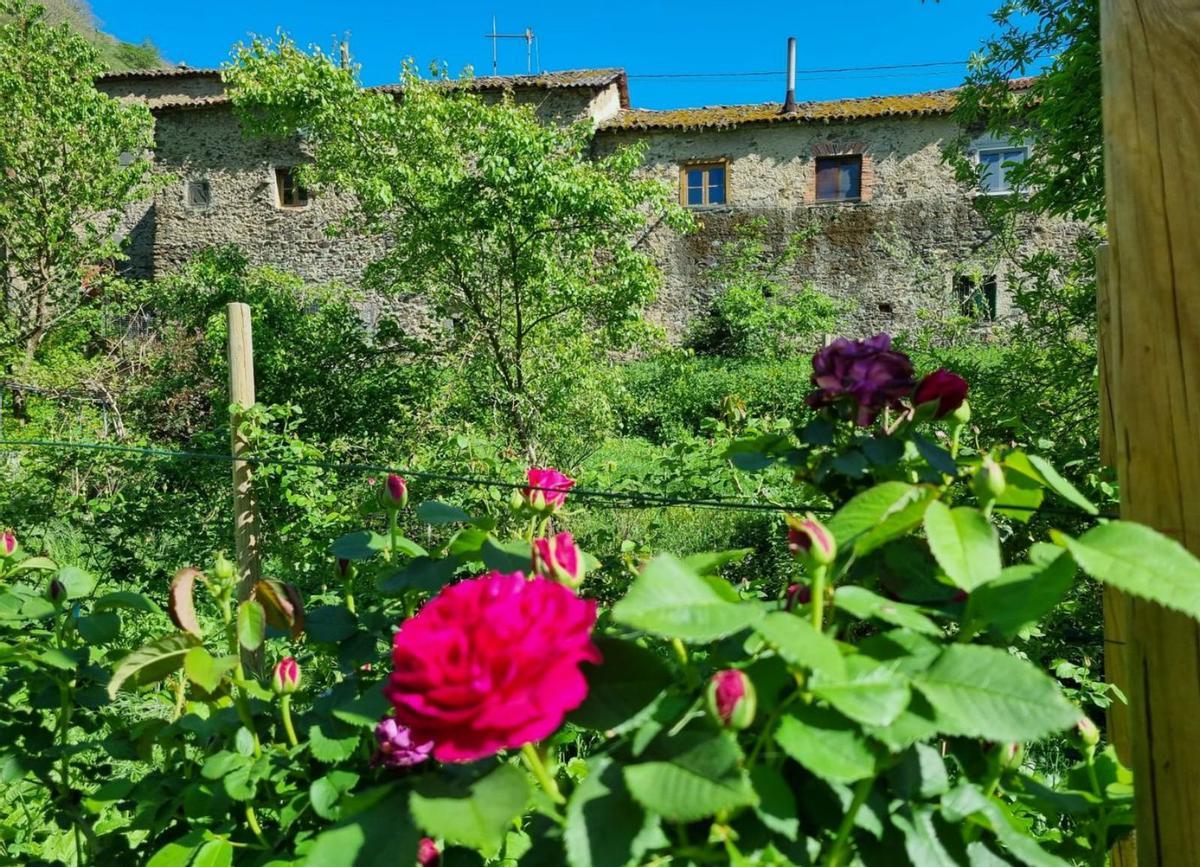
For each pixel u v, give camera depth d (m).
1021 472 0.95
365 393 6.18
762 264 14.59
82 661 1.41
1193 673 0.96
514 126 5.85
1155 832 0.99
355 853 0.74
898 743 0.69
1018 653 2.11
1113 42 0.99
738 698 0.69
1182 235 0.95
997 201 4.62
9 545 1.63
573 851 0.69
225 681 1.28
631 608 0.68
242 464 2.48
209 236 14.77
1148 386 0.98
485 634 0.70
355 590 2.96
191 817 1.24
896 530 0.87
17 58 9.95
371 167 6.28
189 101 14.46
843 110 14.21
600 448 6.46
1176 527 0.96
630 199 6.21
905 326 14.06
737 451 1.26
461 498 4.02
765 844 0.76
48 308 10.41
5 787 2.12
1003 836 0.78
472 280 6.23
